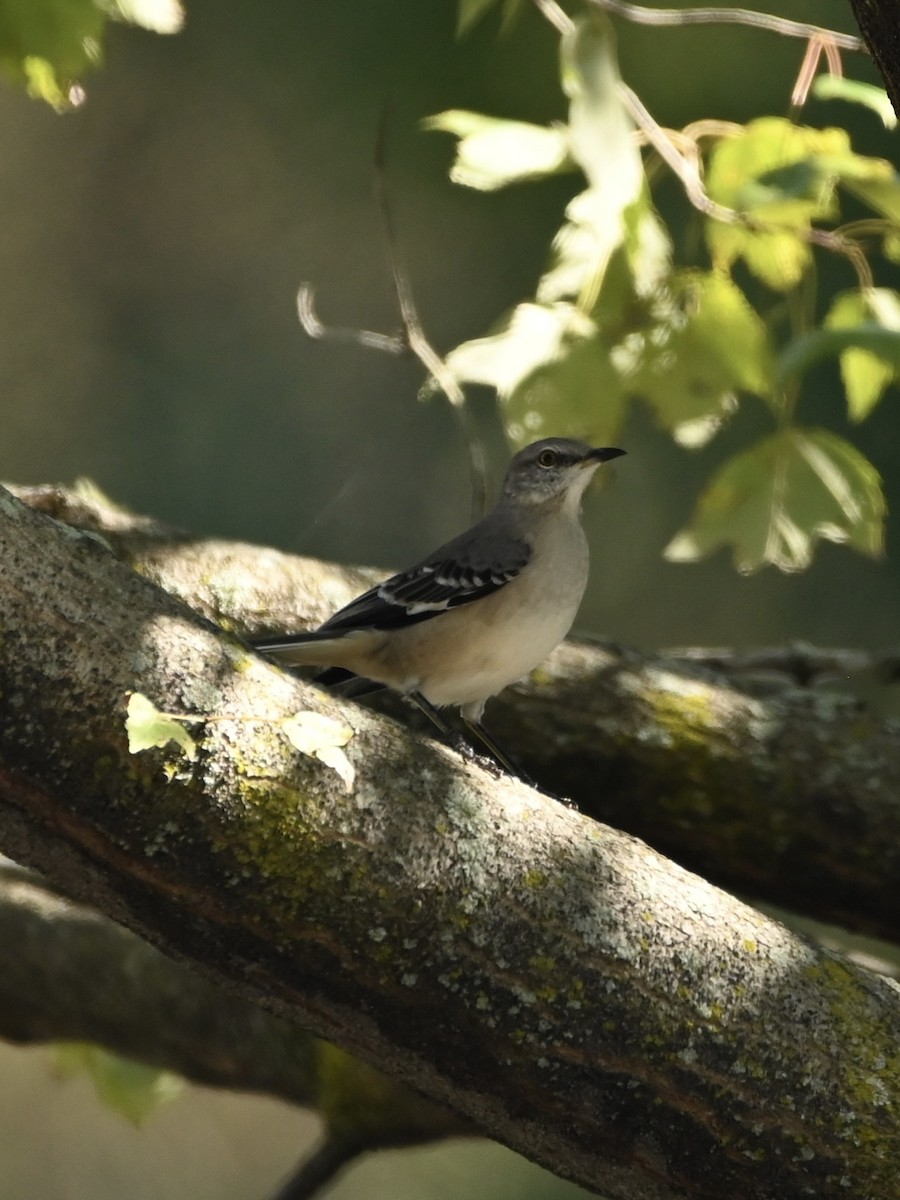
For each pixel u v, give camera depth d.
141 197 17.98
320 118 16.72
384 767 6.32
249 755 6.05
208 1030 10.49
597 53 8.07
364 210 16.70
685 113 13.94
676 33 13.84
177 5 9.26
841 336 8.64
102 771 5.95
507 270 16.34
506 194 16.17
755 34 13.82
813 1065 6.29
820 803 9.63
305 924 6.14
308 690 6.42
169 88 17.50
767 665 10.73
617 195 8.11
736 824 9.71
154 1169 16.30
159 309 17.92
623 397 9.57
